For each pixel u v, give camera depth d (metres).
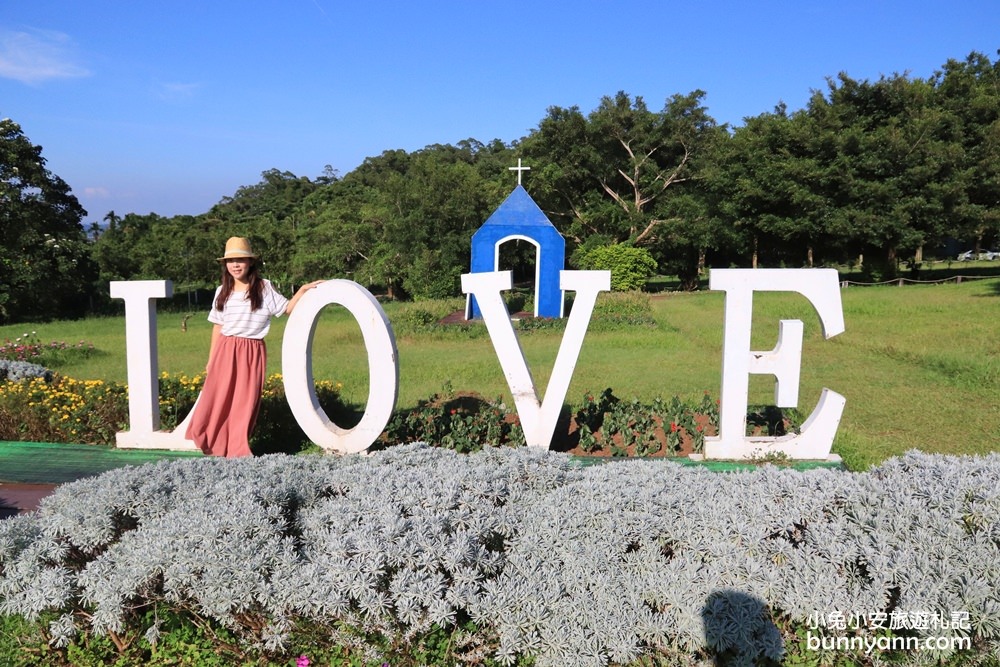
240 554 2.59
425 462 3.79
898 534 2.68
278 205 61.12
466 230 30.53
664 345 12.03
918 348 10.42
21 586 2.76
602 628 2.40
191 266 32.41
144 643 2.74
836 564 2.58
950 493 2.84
